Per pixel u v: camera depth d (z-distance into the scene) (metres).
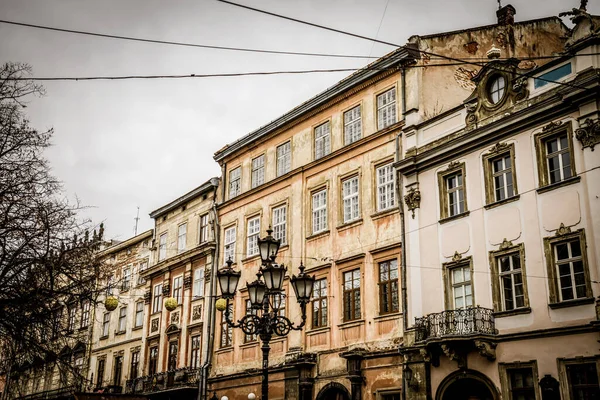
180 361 36.28
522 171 21.77
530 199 21.34
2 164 19.97
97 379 44.38
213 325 34.69
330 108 30.80
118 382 42.19
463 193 23.64
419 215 24.88
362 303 26.34
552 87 21.42
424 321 22.89
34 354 21.47
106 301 21.70
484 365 21.27
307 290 18.67
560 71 21.28
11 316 19.62
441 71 27.22
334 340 27.11
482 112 23.45
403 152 26.20
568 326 19.41
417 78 26.52
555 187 20.72
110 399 34.97
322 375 27.08
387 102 27.89
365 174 27.86
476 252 22.58
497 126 22.53
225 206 36.47
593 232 19.41
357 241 27.38
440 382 22.38
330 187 29.47
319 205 30.09
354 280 27.14
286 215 31.67
